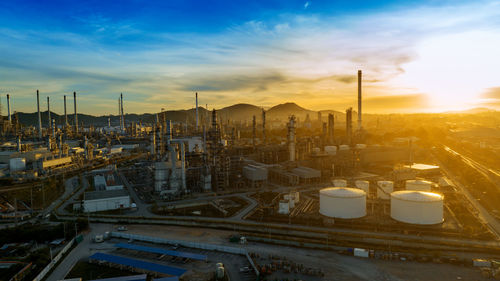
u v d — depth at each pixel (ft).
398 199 354.33
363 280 232.73
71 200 479.41
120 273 247.91
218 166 539.70
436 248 296.71
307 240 306.76
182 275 240.32
